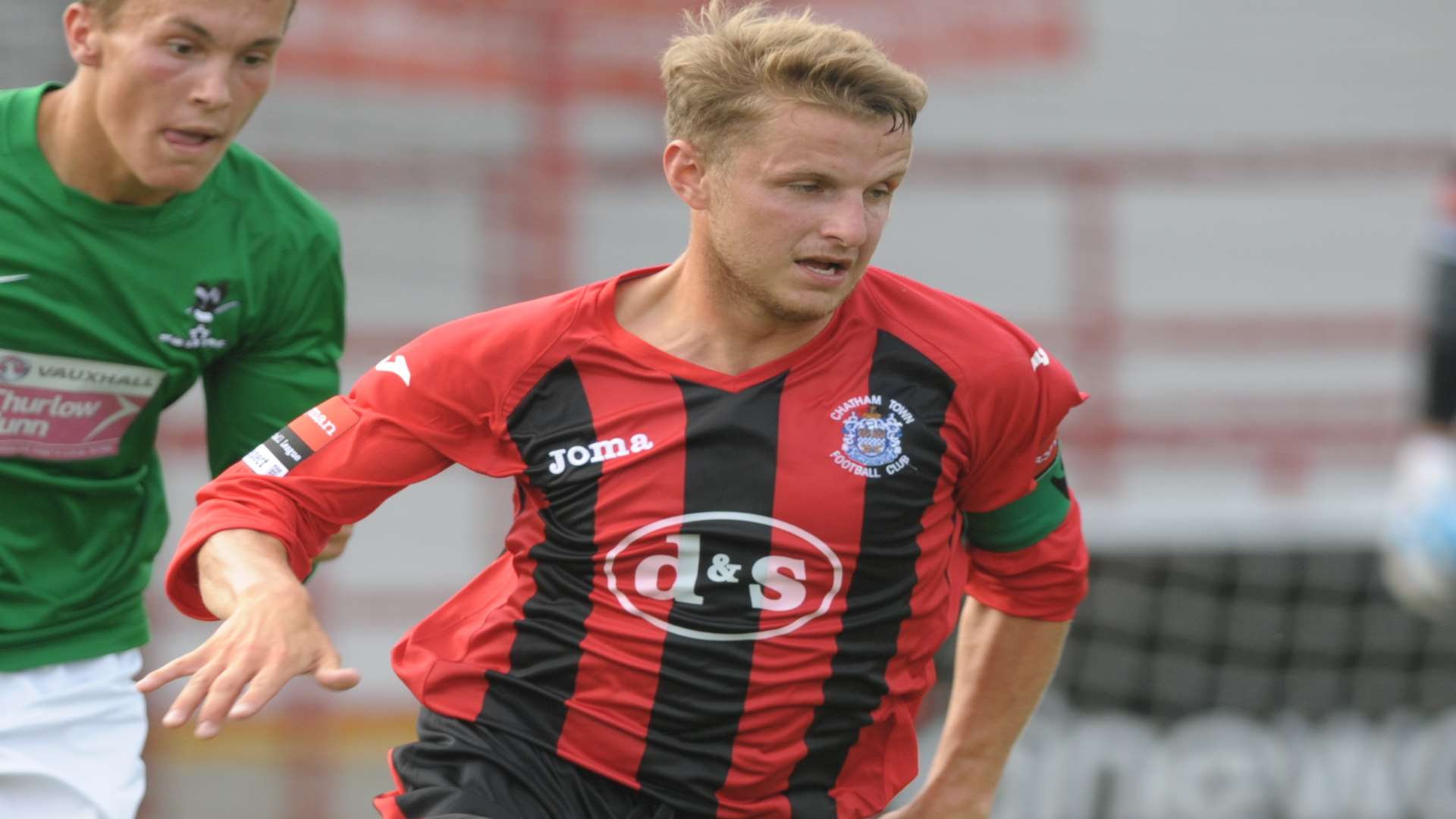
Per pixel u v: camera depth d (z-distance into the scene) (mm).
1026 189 38906
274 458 9758
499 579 10070
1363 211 46812
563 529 9469
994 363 9625
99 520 12578
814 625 9359
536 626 9516
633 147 42438
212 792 30656
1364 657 26375
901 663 9719
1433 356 22859
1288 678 26406
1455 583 23078
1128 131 46312
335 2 38656
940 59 45219
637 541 9273
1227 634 26469
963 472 9781
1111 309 37406
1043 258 45250
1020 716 11062
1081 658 26391
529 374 9547
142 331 11891
